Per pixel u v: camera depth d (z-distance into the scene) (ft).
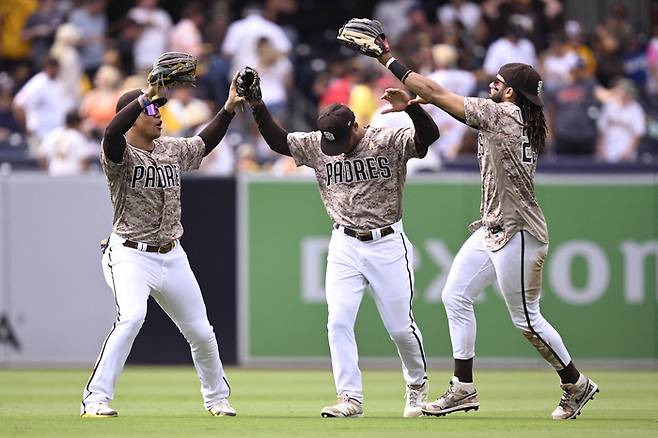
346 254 90.17
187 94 183.93
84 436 77.61
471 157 177.27
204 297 151.64
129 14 209.97
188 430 81.10
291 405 108.17
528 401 112.27
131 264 88.07
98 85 191.21
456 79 184.75
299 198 151.53
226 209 151.53
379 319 151.33
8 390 122.83
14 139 188.34
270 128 91.56
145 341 151.33
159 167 88.33
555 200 152.66
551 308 152.76
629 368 153.28
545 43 215.72
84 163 172.65
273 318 151.94
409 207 151.43
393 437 77.46
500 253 87.45
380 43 86.58
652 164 168.14
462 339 90.12
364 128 90.74
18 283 150.10
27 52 211.61
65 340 150.20
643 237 152.76
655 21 235.61
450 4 227.61
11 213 149.69
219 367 92.38
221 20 212.43
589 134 188.65
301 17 243.60
